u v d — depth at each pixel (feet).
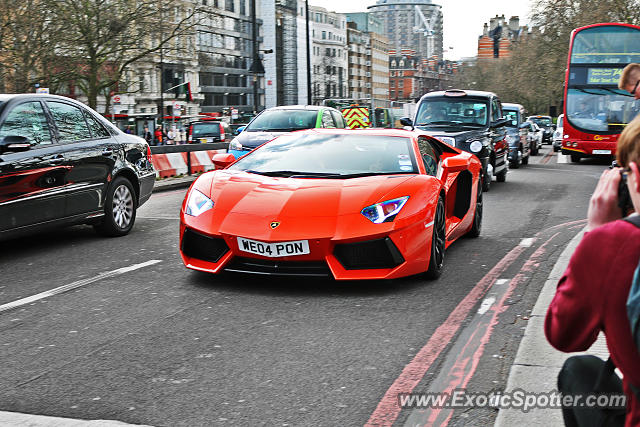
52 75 98.37
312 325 15.19
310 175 20.12
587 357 6.58
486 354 13.17
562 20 194.18
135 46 107.76
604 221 5.79
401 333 14.60
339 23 470.80
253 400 10.96
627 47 74.33
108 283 19.30
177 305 16.88
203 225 18.47
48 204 23.77
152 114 246.68
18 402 10.92
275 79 358.02
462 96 48.73
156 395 11.18
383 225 17.69
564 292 5.55
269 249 17.60
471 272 20.83
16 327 15.16
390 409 10.59
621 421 5.92
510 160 71.26
